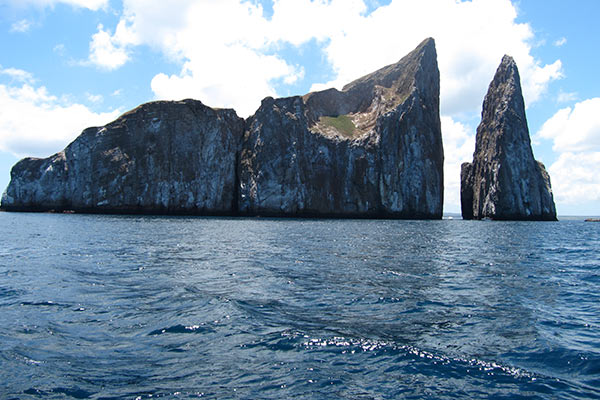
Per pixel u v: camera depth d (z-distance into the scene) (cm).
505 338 1002
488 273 2066
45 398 656
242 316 1152
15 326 1026
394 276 1917
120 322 1084
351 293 1517
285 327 1068
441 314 1230
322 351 896
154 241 3453
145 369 786
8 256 2383
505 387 729
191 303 1298
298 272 1989
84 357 838
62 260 2234
